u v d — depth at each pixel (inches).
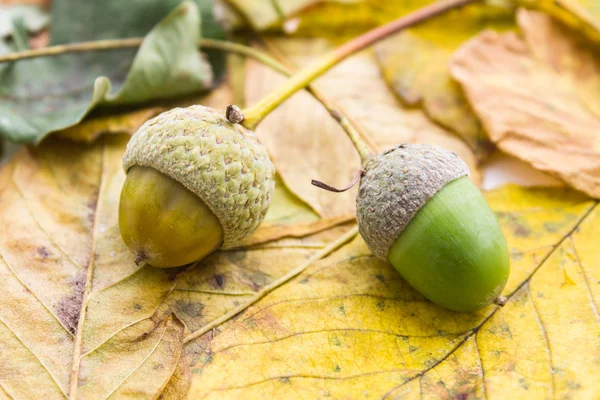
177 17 7.8
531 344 6.7
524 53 8.3
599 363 6.5
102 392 6.5
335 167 7.7
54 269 6.9
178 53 7.8
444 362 6.7
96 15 8.0
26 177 7.4
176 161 6.6
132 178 6.8
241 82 8.3
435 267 6.6
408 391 6.5
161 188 6.7
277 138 7.8
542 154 7.6
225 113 6.9
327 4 8.5
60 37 8.1
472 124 7.9
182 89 7.9
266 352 6.6
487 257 6.6
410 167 6.7
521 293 6.9
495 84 8.0
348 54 7.6
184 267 7.0
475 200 6.7
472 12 8.7
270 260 7.1
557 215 7.3
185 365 6.7
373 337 6.7
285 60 8.4
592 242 7.2
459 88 8.1
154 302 6.8
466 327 6.8
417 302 6.9
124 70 8.0
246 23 8.5
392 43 8.4
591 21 8.2
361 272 7.1
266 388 6.5
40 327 6.6
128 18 8.0
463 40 8.6
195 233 6.7
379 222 6.7
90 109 7.5
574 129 7.7
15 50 8.1
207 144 6.7
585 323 6.7
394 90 8.2
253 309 6.8
